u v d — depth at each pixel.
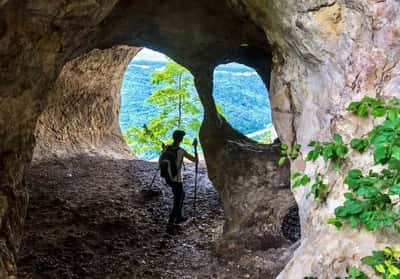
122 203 8.38
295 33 3.65
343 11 3.20
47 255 6.03
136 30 6.91
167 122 14.56
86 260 6.00
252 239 6.11
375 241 2.87
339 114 3.31
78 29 4.06
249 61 7.37
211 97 6.98
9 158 4.09
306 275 3.15
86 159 10.92
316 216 3.43
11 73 3.65
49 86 4.36
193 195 9.05
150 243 6.69
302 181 3.48
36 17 3.54
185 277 5.63
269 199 6.10
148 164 11.27
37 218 7.27
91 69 11.29
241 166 6.32
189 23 6.66
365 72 3.13
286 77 4.18
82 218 7.44
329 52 3.39
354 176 2.88
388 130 2.71
